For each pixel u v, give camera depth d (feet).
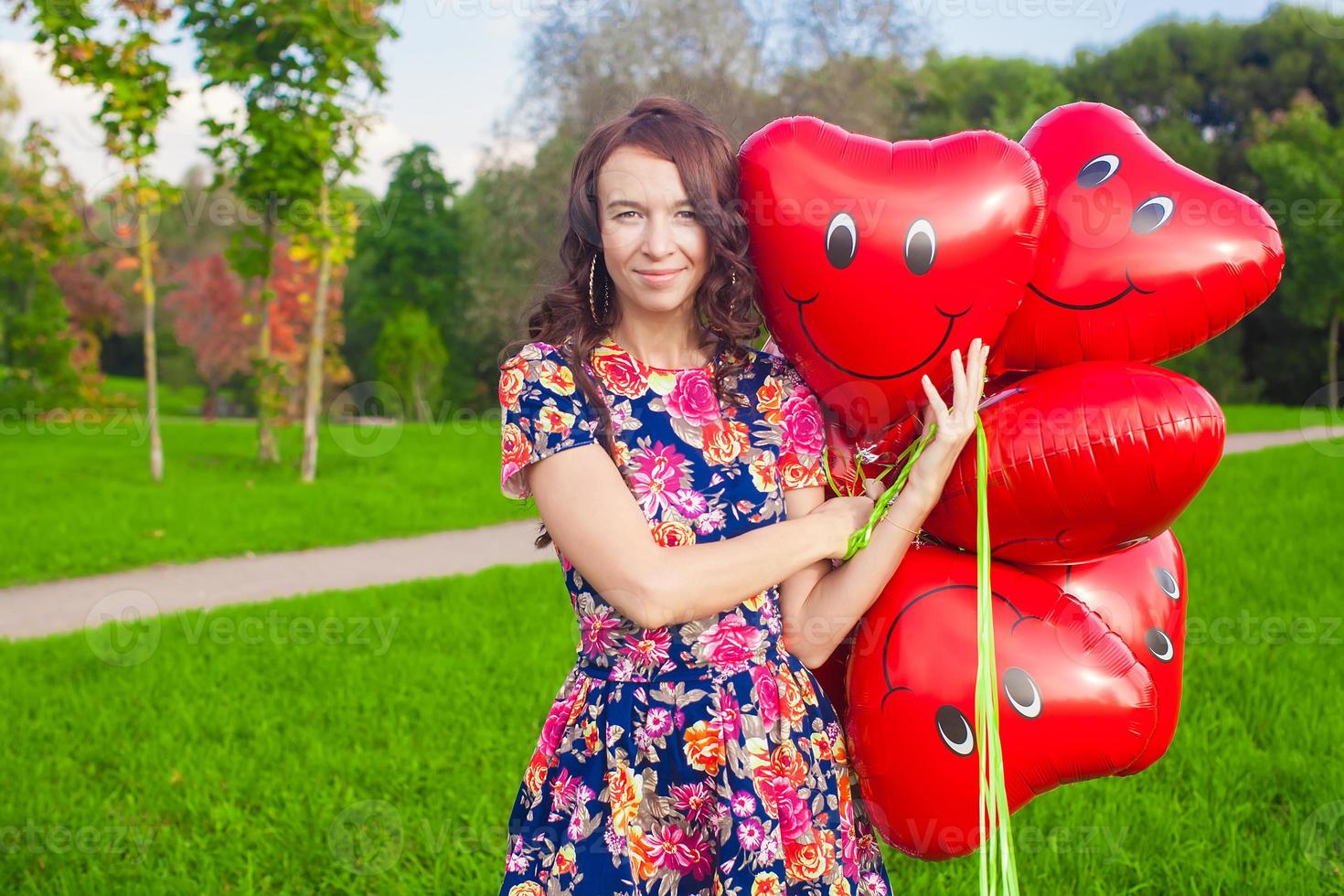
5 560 28.68
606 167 6.09
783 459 6.50
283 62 44.27
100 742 15.25
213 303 86.48
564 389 6.13
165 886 10.94
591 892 5.92
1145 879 10.48
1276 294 95.76
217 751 14.75
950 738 6.43
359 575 28.22
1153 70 102.27
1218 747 13.41
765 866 5.85
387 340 98.43
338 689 17.26
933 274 6.15
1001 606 6.63
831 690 7.28
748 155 6.56
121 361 132.87
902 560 6.89
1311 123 92.17
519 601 23.56
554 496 6.01
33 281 69.82
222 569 29.09
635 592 5.80
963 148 6.31
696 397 6.34
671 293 6.11
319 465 49.62
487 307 79.36
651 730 6.00
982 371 6.36
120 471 46.78
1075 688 6.42
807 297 6.41
